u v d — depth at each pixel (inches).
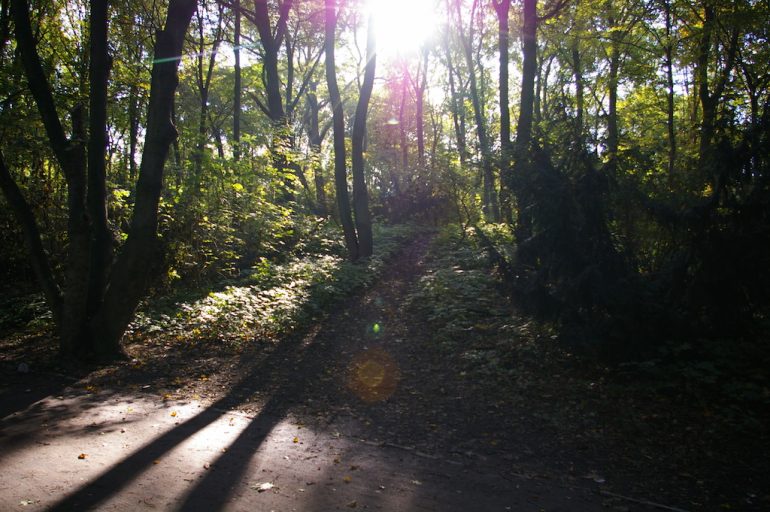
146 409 236.8
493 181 306.2
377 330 378.6
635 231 259.1
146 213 315.9
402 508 150.9
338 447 199.2
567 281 243.8
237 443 199.2
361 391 269.0
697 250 230.7
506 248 354.9
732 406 203.8
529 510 151.4
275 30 939.3
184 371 299.1
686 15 569.0
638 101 808.9
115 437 199.6
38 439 193.5
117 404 242.5
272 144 681.0
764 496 156.0
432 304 408.5
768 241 216.1
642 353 239.0
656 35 621.3
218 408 243.4
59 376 282.0
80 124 346.3
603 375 249.9
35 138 459.8
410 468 181.0
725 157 226.8
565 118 268.5
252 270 515.8
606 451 190.9
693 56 562.3
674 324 231.9
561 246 245.1
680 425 201.3
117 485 157.8
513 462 186.2
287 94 1117.7
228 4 762.2
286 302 420.5
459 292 418.3
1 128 444.1
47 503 143.7
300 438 207.8
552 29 677.9
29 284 481.7
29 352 324.2
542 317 260.4
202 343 349.7
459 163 778.8
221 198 529.0
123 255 315.3
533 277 256.1
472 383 266.5
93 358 310.5
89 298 321.1
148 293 427.5
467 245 615.2
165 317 385.1
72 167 303.9
